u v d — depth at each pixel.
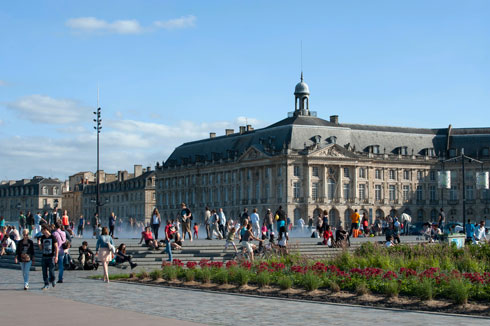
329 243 57.09
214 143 158.88
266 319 23.53
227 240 50.31
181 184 166.38
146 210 186.12
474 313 25.42
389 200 142.38
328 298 29.36
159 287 34.28
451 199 145.38
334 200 134.50
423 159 145.12
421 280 30.02
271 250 45.97
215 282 35.03
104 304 27.45
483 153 142.88
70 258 44.03
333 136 136.62
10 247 51.41
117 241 62.88
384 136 144.25
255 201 139.12
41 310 25.47
